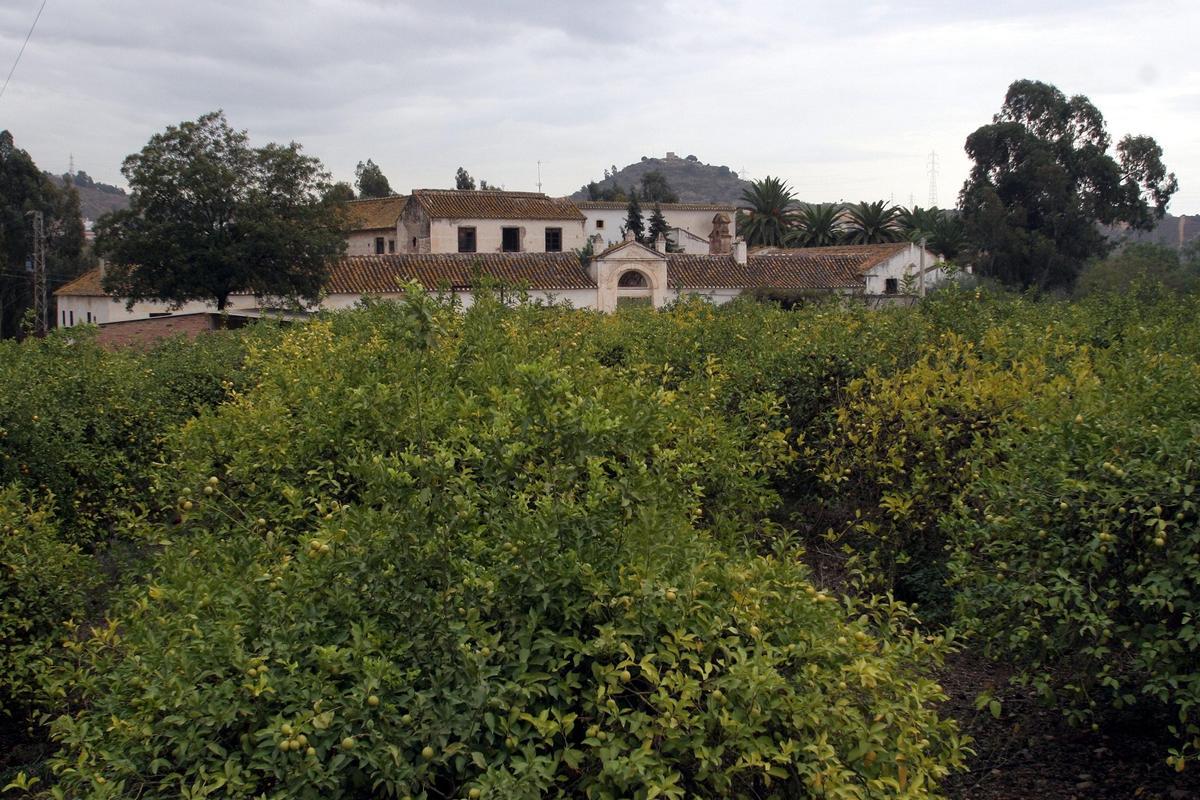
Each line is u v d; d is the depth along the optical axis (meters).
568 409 3.75
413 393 5.23
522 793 2.73
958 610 4.74
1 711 5.28
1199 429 4.19
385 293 26.52
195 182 25.62
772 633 3.21
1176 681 3.90
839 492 6.96
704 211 47.69
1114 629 4.16
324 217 27.58
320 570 3.32
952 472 6.04
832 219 48.69
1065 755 4.64
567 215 37.91
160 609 3.51
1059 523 4.41
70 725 3.16
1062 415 5.07
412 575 3.20
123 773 2.86
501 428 4.03
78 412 8.41
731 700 2.94
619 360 10.26
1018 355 8.05
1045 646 4.27
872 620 5.76
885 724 3.03
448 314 8.55
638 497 3.53
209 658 3.02
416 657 3.09
